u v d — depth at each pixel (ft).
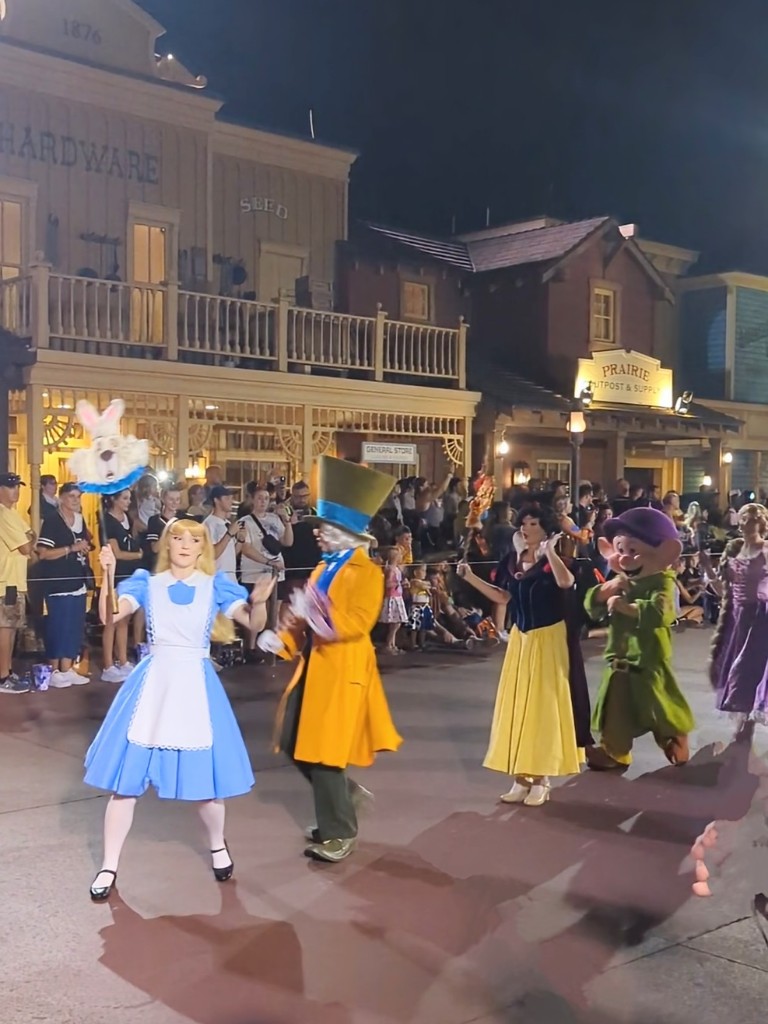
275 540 36.29
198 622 16.52
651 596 23.82
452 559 43.83
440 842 19.17
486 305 69.26
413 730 27.55
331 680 17.88
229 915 15.85
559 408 59.00
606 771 24.16
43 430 41.16
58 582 31.42
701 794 22.40
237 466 51.62
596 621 24.45
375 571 18.03
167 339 45.01
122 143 50.62
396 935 15.29
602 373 66.08
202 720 16.30
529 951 14.88
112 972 14.03
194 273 52.95
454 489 51.37
